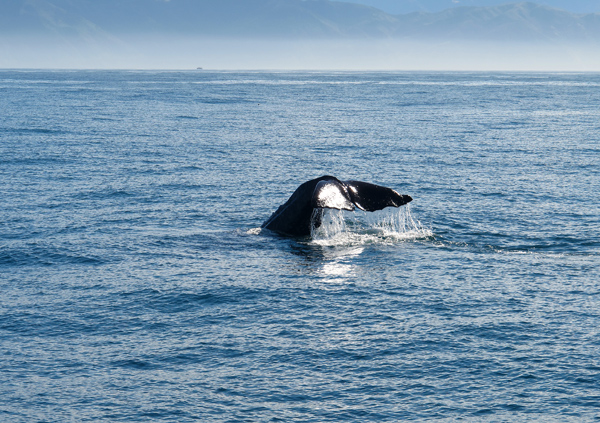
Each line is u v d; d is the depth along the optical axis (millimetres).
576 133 111750
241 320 27688
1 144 88250
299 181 63094
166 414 20188
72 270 35125
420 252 38438
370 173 68062
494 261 36594
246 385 21938
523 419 19797
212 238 41781
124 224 45594
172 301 30141
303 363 23500
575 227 44500
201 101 199125
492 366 23109
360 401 20875
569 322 27188
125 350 24703
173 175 65750
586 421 19625
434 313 28344
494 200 53781
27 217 47438
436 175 66812
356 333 26141
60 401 20953
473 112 160625
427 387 21719
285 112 158000
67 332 26500
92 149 85312
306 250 38969
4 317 28078
